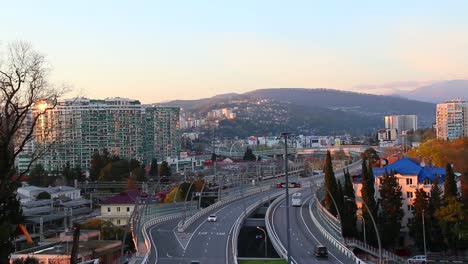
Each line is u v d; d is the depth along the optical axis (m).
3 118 56.34
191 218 142.12
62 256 86.56
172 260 91.56
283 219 143.50
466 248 111.19
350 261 91.12
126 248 120.81
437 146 189.88
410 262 101.38
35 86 57.69
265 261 92.44
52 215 155.62
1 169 55.78
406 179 139.12
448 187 117.44
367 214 120.62
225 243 108.56
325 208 141.12
